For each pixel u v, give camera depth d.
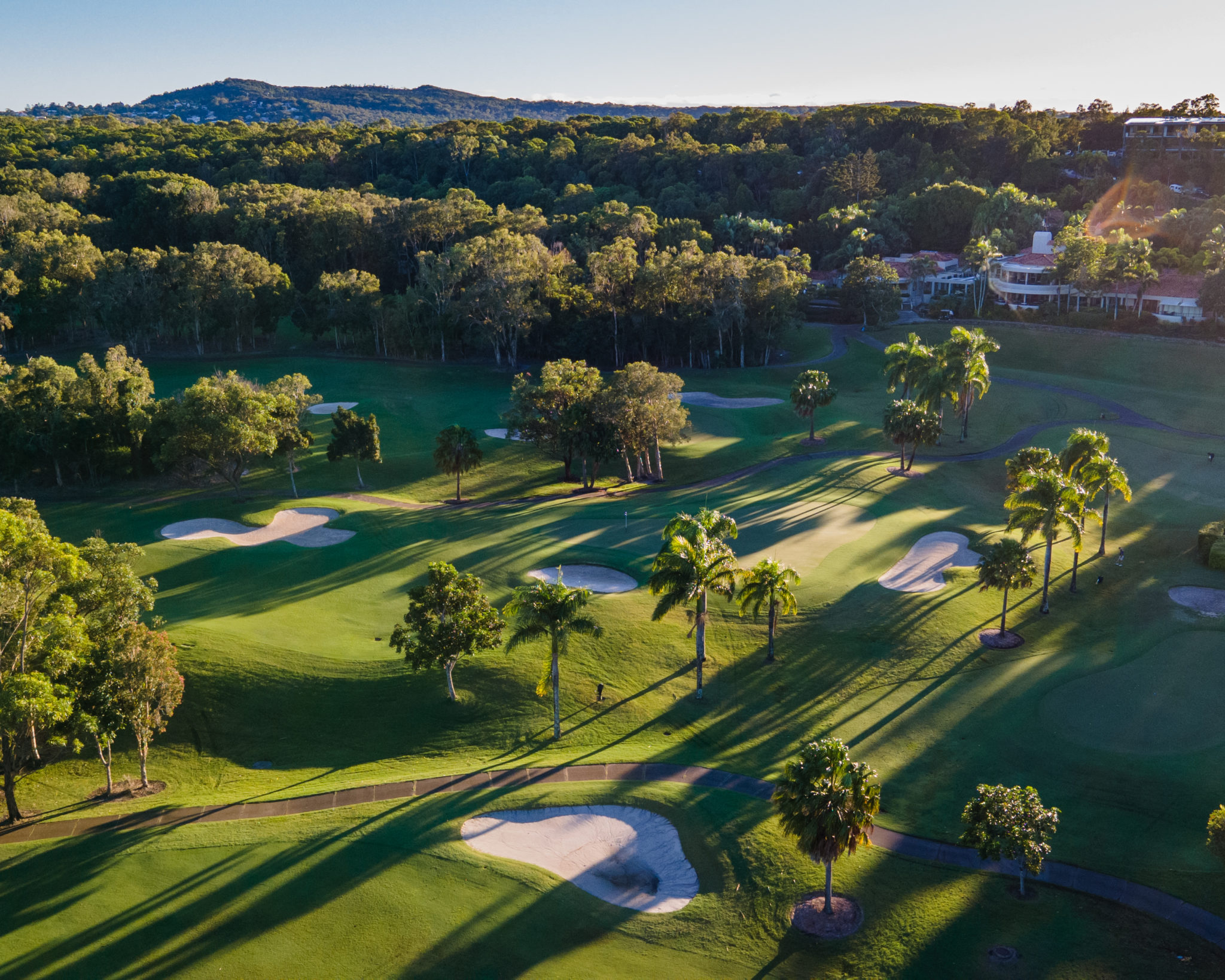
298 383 97.56
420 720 52.47
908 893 39.03
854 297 167.88
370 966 34.72
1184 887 38.75
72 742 45.72
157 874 39.16
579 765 48.56
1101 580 71.38
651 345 154.50
